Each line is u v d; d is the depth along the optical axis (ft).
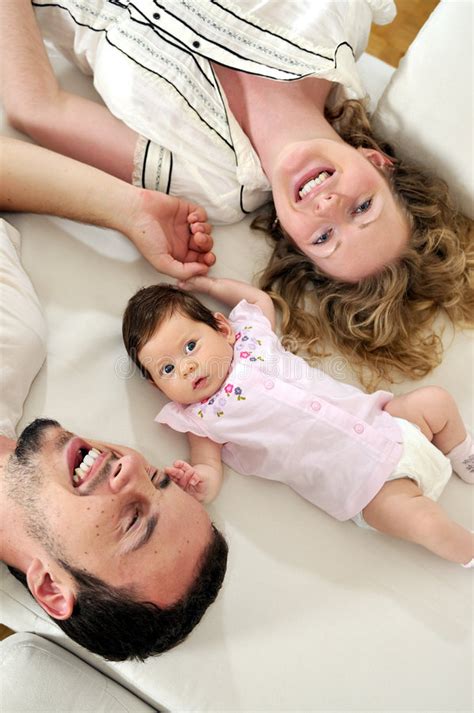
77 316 3.51
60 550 2.54
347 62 3.68
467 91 3.45
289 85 3.87
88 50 3.84
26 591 2.96
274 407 3.27
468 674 3.15
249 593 3.20
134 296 3.34
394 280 3.65
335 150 3.52
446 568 3.36
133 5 3.65
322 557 3.33
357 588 3.28
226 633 3.11
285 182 3.59
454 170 3.80
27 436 2.77
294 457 3.27
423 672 3.13
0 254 3.31
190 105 3.68
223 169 3.81
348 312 3.80
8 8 3.65
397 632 3.20
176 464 3.11
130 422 3.39
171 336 3.20
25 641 3.02
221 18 3.68
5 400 3.07
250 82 3.91
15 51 3.65
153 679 2.99
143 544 2.58
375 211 3.52
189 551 2.67
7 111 3.71
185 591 2.65
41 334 3.31
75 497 2.59
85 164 3.67
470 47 3.35
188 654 3.04
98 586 2.52
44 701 2.78
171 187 3.81
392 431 3.29
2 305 3.15
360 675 3.10
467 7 3.30
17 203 3.54
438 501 3.53
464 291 3.90
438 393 3.44
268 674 3.05
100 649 2.62
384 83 4.47
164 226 3.67
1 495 2.67
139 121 3.67
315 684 3.06
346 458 3.23
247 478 3.44
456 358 3.84
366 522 3.34
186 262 3.80
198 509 2.81
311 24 3.69
